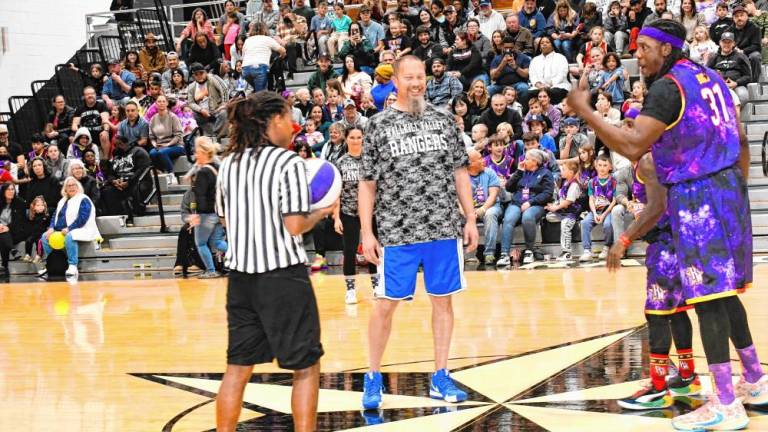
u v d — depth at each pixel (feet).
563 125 40.98
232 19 54.80
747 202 14.30
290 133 13.26
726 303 14.52
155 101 48.70
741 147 14.66
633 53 45.75
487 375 18.21
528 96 43.68
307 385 13.01
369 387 16.15
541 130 40.63
